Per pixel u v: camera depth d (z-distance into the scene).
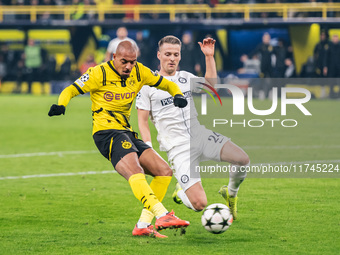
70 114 52.75
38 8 70.75
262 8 67.25
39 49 70.75
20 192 20.92
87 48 70.88
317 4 66.69
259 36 68.88
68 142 35.09
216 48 69.12
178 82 15.82
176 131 15.49
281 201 19.00
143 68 14.72
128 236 14.87
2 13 70.75
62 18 71.94
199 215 17.28
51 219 16.83
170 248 13.65
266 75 64.19
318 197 19.62
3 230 15.55
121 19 68.50
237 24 66.88
